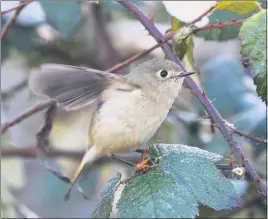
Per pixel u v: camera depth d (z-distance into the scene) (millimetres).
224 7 7152
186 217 4977
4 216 9805
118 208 5137
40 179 11086
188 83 6578
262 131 8234
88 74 6125
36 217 9844
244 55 6387
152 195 5152
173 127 9492
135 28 10906
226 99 8898
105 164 9344
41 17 9750
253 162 8359
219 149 8414
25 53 10570
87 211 10469
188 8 7543
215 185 5293
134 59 7246
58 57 10945
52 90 6059
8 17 9570
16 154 9812
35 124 10820
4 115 9859
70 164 10031
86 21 11023
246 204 8570
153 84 6523
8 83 10781
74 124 10688
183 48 7117
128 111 6328
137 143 6449
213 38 7680
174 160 5500
